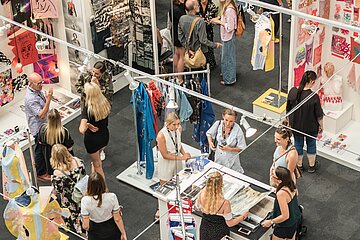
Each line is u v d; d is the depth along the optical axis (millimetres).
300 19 10484
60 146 8938
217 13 11422
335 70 10344
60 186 8828
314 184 10062
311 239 9367
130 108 11234
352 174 10156
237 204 8508
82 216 8289
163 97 9875
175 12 11180
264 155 9523
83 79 10094
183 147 9844
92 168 10242
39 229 8656
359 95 10195
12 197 9195
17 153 9227
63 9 11258
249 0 7891
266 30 11305
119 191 9891
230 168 9078
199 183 8797
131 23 11406
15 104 11391
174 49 11367
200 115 9906
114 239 8406
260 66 11578
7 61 11219
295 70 10836
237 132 9125
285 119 9695
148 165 9961
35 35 11352
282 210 8359
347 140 10242
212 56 11555
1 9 11062
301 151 9938
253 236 8328
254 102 11281
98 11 11203
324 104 10250
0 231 9750
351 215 9648
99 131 10008
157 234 8750
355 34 10188
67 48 11398
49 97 10359
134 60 11734
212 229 8156
